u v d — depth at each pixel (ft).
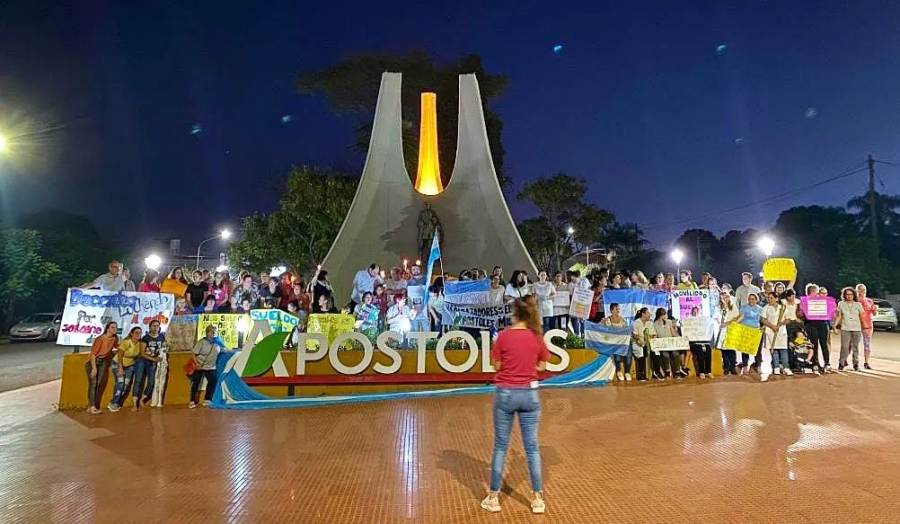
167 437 27.27
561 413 30.99
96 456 24.06
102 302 38.06
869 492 18.30
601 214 140.15
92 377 33.94
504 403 17.19
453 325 43.68
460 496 18.43
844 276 121.29
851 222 150.00
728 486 18.99
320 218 107.45
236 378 35.50
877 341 73.10
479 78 119.03
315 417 31.19
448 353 39.01
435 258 46.47
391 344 40.50
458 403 34.30
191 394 35.19
